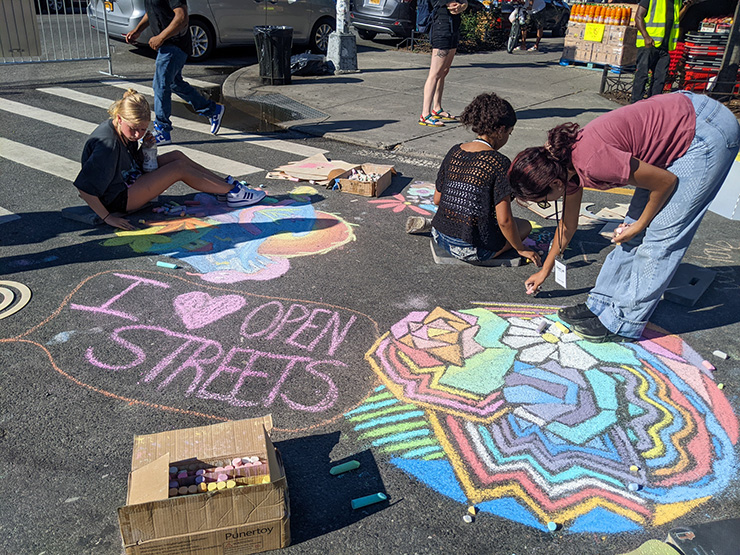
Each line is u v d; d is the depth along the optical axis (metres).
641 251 3.31
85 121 7.59
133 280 4.09
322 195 5.70
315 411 2.97
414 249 4.70
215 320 3.68
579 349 3.51
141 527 2.05
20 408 2.92
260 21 11.66
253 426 2.46
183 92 6.99
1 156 6.28
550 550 2.30
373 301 3.95
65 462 2.63
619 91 10.23
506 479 2.61
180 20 6.42
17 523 2.35
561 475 2.64
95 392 3.05
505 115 4.10
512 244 4.26
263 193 5.41
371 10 13.84
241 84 9.97
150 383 3.12
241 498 2.11
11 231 4.72
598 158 2.87
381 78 10.77
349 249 4.65
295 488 2.54
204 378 3.17
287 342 3.49
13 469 2.58
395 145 7.20
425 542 2.31
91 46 12.07
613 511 2.47
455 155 4.27
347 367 3.29
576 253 4.71
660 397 3.14
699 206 3.10
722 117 2.98
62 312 3.70
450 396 3.09
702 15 10.22
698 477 2.65
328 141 7.39
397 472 2.63
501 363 3.36
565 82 10.96
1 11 8.68
